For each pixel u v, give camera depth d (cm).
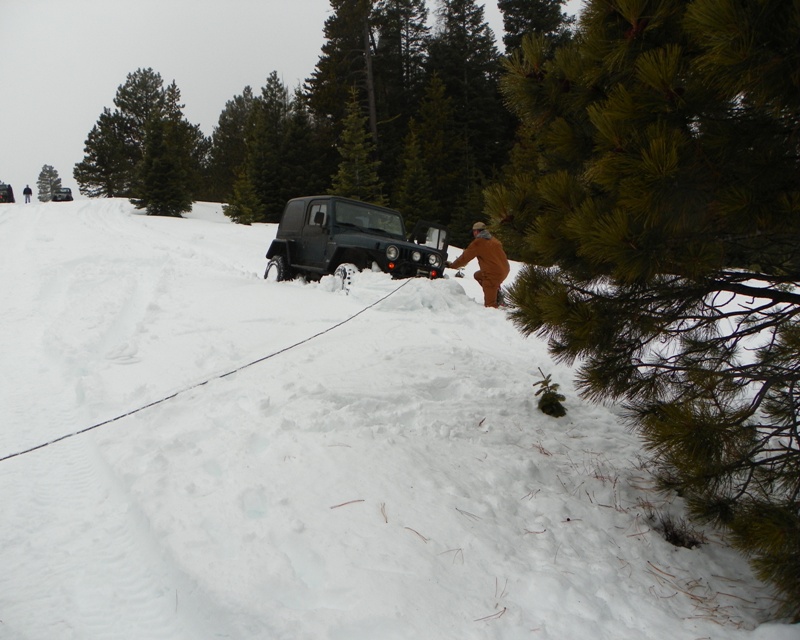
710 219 247
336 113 3397
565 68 297
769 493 256
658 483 300
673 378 317
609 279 299
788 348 261
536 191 316
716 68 208
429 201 3053
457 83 3800
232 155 5294
